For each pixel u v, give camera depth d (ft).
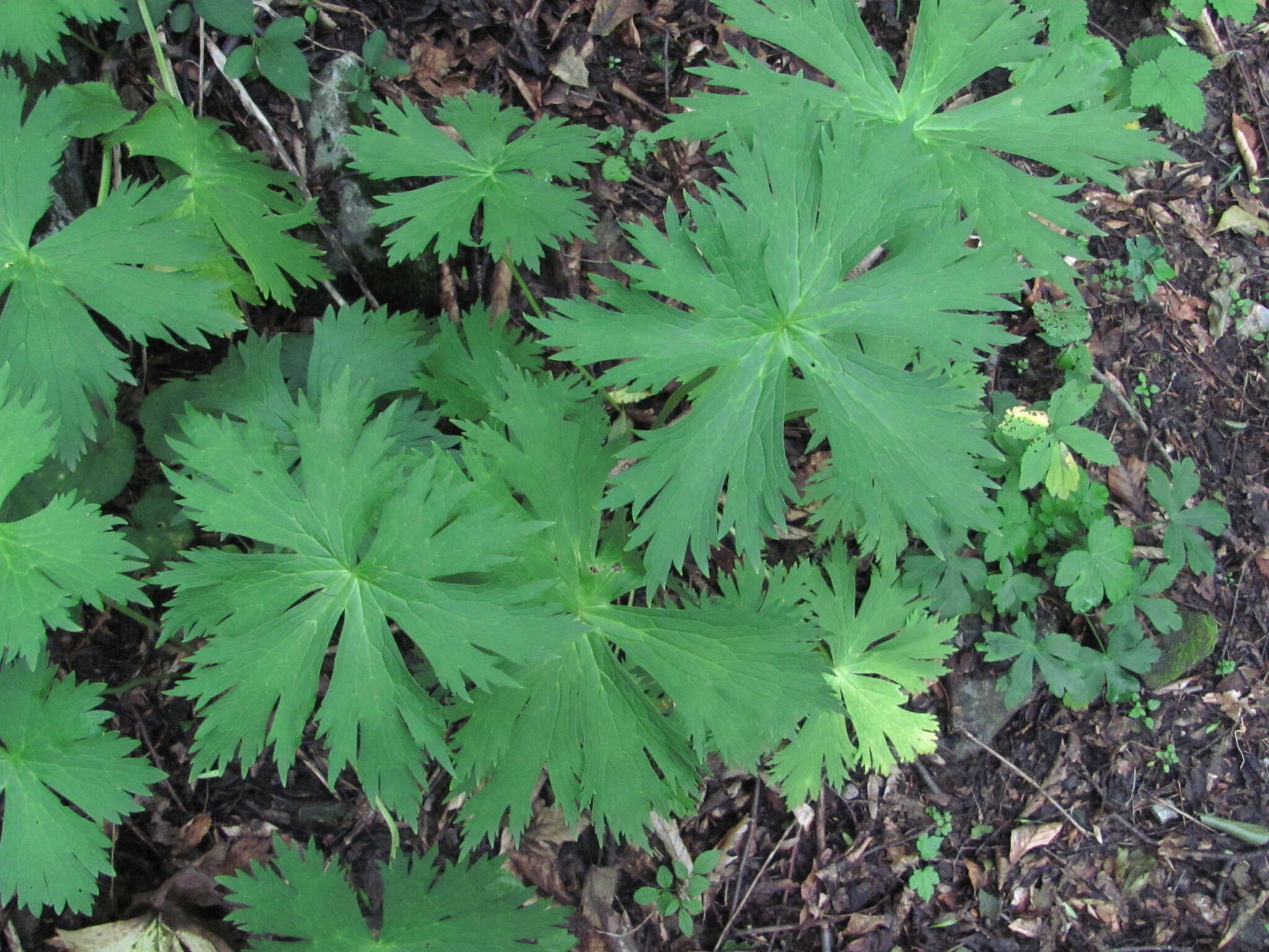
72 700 1.77
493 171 2.04
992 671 2.52
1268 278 2.72
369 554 1.66
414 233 1.97
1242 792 2.53
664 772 1.81
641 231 1.69
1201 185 2.74
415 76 2.37
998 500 2.46
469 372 2.10
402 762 1.67
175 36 2.20
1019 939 2.41
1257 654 2.59
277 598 1.66
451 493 1.64
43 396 1.61
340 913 1.81
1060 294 2.59
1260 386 2.68
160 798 2.12
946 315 1.71
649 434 1.70
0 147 1.72
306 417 1.66
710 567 2.41
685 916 2.28
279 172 2.09
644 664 1.84
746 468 1.72
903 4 2.60
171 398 2.02
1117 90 2.68
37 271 1.72
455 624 1.63
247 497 1.64
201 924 2.06
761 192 1.71
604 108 2.49
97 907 2.05
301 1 2.28
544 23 2.46
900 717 2.25
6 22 1.81
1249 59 2.83
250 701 1.65
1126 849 2.48
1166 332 2.66
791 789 2.16
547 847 2.28
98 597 1.60
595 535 1.89
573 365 2.35
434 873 1.83
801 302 1.74
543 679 1.82
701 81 2.51
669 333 1.70
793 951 2.35
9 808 1.73
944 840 2.45
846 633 2.23
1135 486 2.59
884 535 2.20
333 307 2.28
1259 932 2.43
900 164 1.72
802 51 1.92
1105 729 2.53
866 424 1.73
